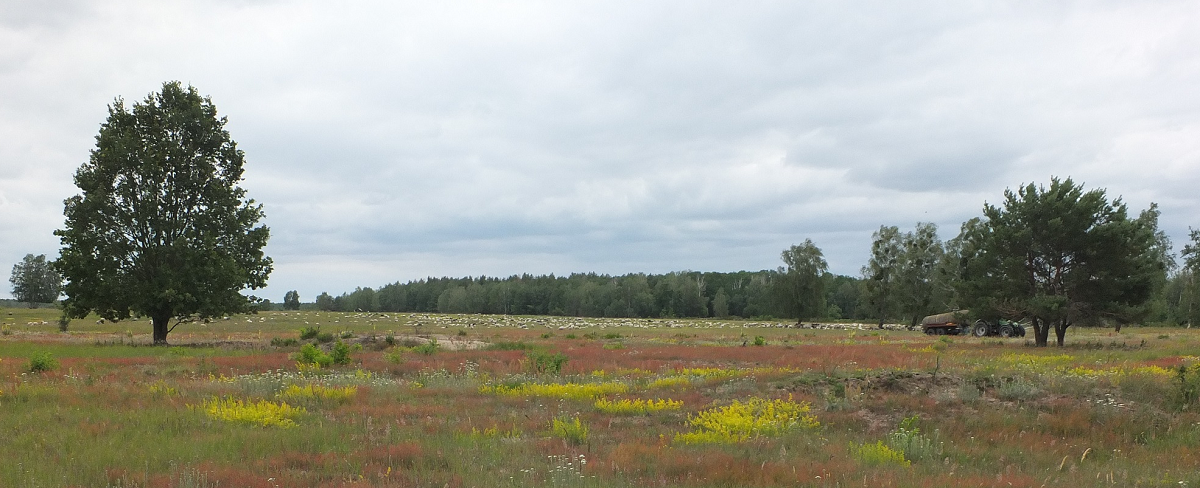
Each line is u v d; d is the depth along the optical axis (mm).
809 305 106438
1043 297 38812
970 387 16031
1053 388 16125
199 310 41375
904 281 89812
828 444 11734
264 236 45188
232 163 45062
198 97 43938
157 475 8680
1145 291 39844
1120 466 10492
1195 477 9516
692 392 18062
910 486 8664
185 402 15508
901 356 31281
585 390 18391
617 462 9781
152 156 40688
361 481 8438
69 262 39250
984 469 10211
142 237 41781
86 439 11023
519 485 8508
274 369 26000
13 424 12469
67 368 24172
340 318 106750
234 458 9906
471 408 15648
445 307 184250
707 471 9328
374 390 18719
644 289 161750
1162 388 15828
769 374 20969
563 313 172375
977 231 44875
